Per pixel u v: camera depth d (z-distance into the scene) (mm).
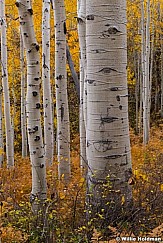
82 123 8461
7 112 11359
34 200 4703
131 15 19797
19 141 21688
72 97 23781
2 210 3986
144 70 16500
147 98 15711
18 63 18094
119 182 3484
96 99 3443
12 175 8531
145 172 5457
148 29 15430
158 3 20438
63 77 7887
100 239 3186
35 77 4973
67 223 3662
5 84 11461
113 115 3428
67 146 7871
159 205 3744
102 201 3471
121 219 3396
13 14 14641
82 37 4906
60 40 7762
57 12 7594
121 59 3398
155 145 13625
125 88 3465
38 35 14172
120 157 3482
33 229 3611
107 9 3322
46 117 11133
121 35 3375
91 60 3424
